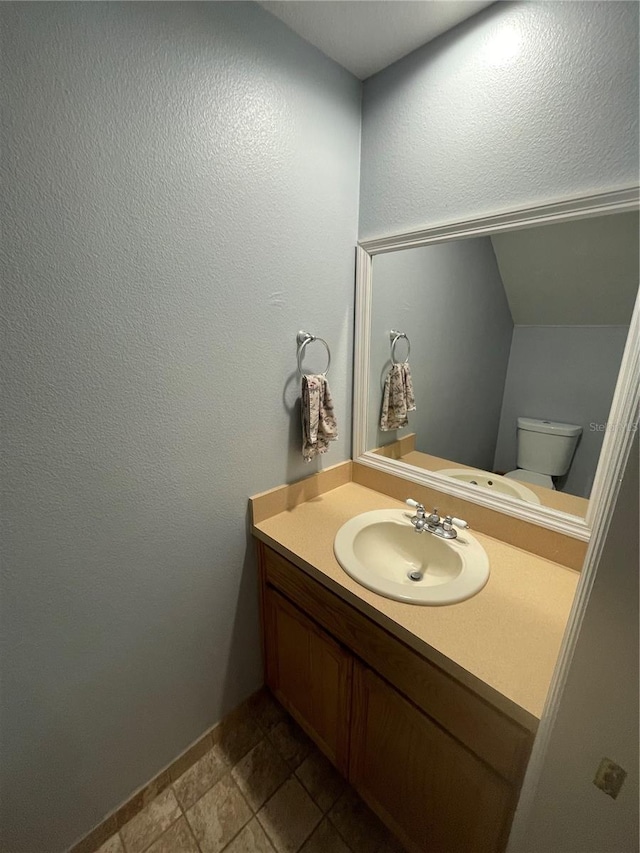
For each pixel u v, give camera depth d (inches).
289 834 42.8
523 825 25.0
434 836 36.1
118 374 33.1
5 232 25.4
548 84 34.1
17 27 23.8
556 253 37.9
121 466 35.1
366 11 36.8
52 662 34.4
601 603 18.0
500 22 35.5
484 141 38.9
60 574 33.3
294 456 52.3
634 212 32.8
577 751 20.6
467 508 48.2
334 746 45.8
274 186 41.0
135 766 43.9
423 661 32.0
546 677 27.7
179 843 42.2
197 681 48.2
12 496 29.2
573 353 39.0
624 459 16.3
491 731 28.3
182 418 38.6
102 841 42.1
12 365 27.3
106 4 27.2
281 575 47.0
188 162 33.8
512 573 39.7
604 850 21.3
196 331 37.7
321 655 43.6
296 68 40.2
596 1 30.5
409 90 43.3
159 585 41.1
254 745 52.2
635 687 17.7
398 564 48.2
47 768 36.3
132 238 31.6
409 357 52.9
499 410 46.1
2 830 34.5
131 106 29.6
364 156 49.3
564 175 34.9
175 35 31.1
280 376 47.3
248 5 35.3
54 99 26.0
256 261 41.3
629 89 30.4
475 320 45.3
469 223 41.4
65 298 28.9
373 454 58.9
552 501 42.5
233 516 46.7
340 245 50.3
